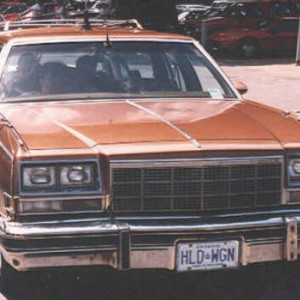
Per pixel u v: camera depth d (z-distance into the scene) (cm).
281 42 2397
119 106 500
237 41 2384
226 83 567
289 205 433
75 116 472
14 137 429
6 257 411
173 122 457
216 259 414
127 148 411
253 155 421
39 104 510
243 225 414
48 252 399
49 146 414
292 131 458
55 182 407
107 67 547
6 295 460
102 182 409
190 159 411
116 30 599
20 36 564
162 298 466
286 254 422
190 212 416
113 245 404
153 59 562
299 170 433
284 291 477
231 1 2442
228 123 462
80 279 490
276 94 1520
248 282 492
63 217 409
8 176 414
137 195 411
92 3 2683
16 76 531
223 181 418
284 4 2397
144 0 2530
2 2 3912
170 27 2564
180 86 554
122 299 462
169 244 407
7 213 414
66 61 546
